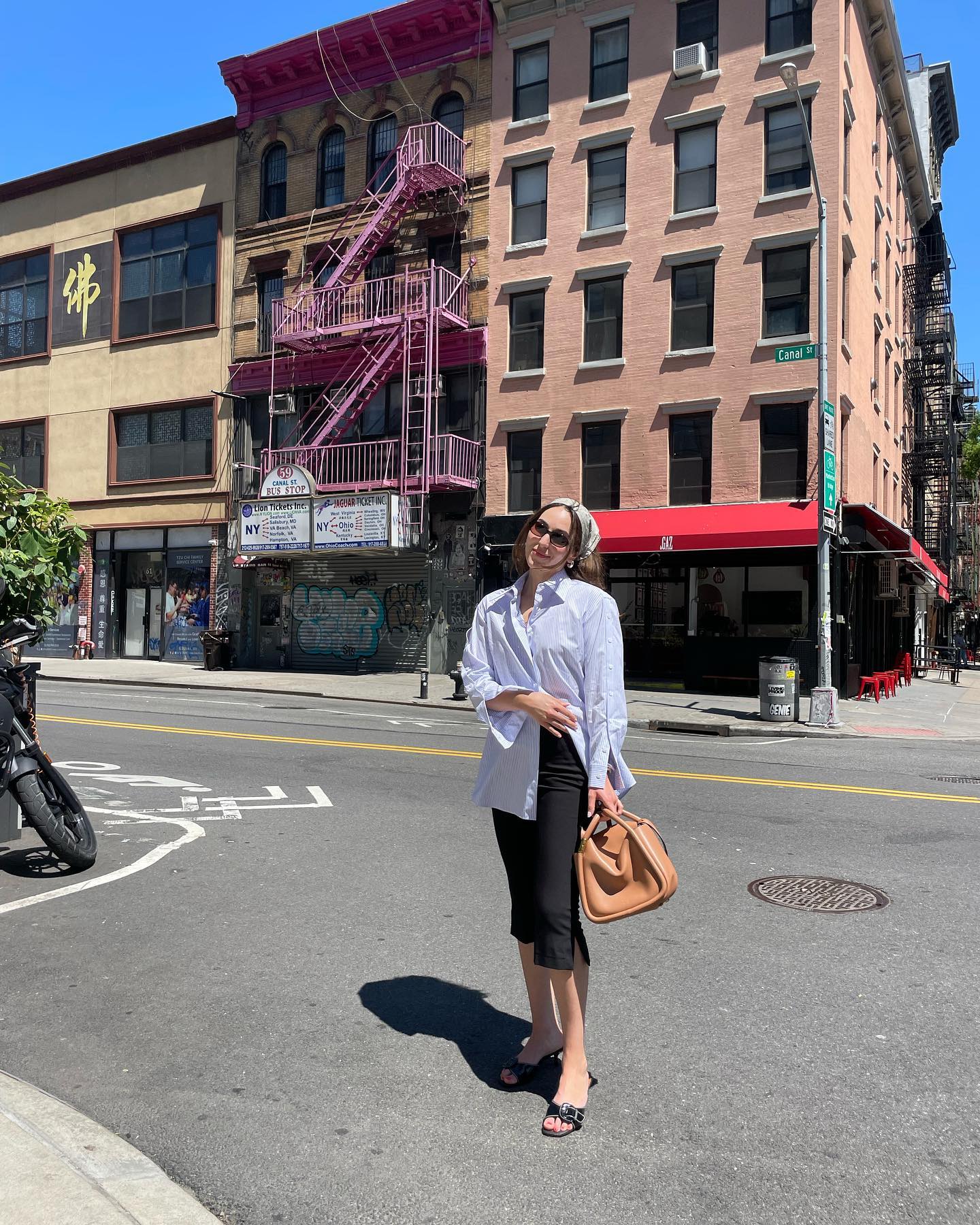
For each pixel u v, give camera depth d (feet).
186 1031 11.74
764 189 68.13
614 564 73.31
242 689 68.28
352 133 84.84
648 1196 8.41
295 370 86.07
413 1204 8.27
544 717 9.55
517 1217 8.08
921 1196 8.45
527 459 76.54
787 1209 8.24
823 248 51.96
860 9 75.41
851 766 35.45
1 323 105.19
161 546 93.56
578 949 10.00
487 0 77.87
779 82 67.62
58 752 34.71
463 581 78.07
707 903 17.07
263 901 17.04
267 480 80.33
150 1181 8.38
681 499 70.38
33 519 20.56
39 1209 7.71
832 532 52.26
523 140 77.00
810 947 14.85
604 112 73.77
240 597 88.02
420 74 81.51
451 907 16.70
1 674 18.49
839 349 66.90
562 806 9.68
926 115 119.55
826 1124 9.65
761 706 53.06
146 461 94.99
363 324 78.18
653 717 53.01
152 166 95.40
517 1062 10.63
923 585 108.37
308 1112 9.83
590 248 74.08
